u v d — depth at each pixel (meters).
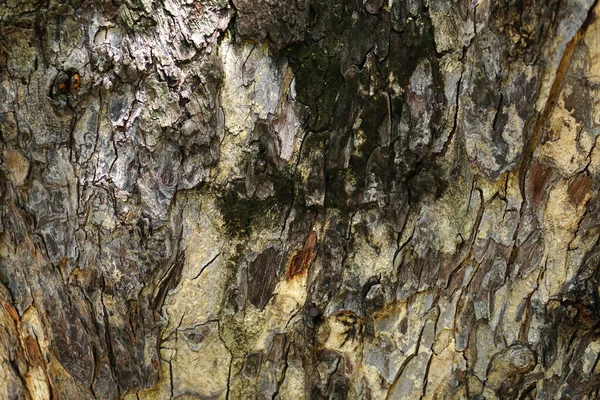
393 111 1.12
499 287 1.15
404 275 1.14
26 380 1.20
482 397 1.17
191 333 1.15
